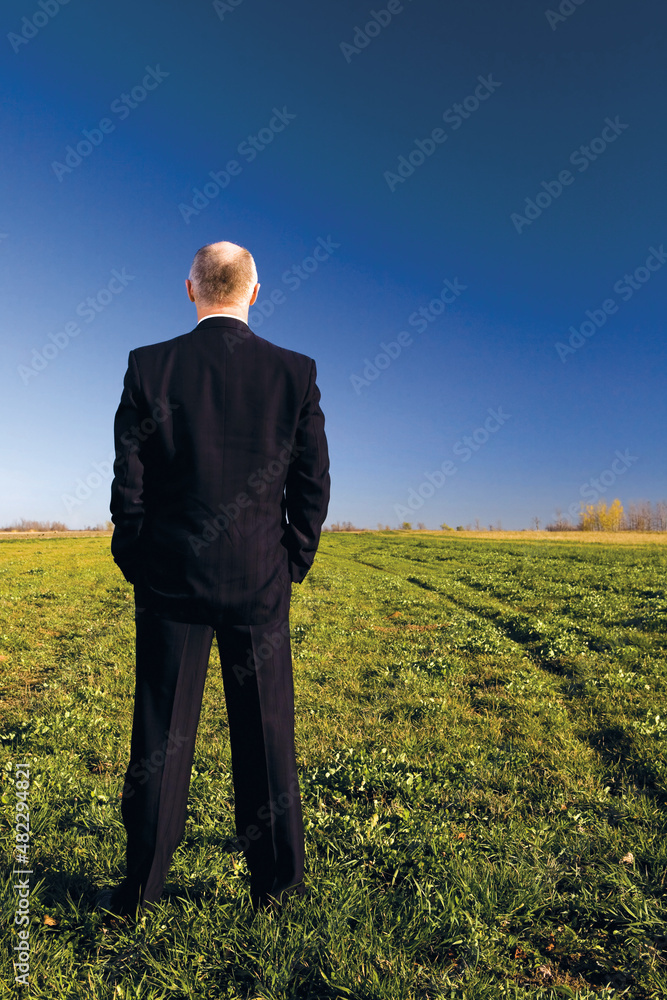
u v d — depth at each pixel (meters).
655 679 6.78
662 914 2.57
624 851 3.11
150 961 2.14
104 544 41.41
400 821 3.43
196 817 3.50
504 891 2.69
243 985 2.12
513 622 11.09
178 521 2.15
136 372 2.16
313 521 2.41
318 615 13.09
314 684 7.27
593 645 9.01
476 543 46.91
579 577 18.69
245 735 2.26
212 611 2.14
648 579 16.86
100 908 2.46
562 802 3.80
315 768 4.29
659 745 4.61
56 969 2.10
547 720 5.56
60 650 9.17
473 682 7.22
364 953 2.23
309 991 2.08
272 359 2.30
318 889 2.58
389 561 31.73
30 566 23.03
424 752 4.80
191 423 2.14
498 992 2.07
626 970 2.24
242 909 2.45
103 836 3.17
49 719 5.48
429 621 12.34
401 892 2.71
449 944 2.35
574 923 2.54
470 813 3.63
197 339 2.23
